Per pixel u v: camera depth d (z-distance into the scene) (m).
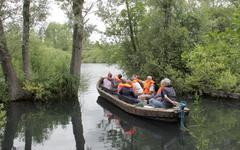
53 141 9.02
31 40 18.77
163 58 18.25
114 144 8.62
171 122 10.53
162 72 18.11
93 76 30.94
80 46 16.25
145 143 8.66
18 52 17.94
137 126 10.74
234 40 3.93
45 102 15.43
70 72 16.41
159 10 18.70
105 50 21.19
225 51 4.58
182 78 17.56
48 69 17.52
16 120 11.82
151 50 18.94
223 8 22.45
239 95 15.38
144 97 12.40
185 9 18.44
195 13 18.20
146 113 11.04
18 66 17.11
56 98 15.70
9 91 14.88
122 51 20.52
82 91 20.20
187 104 14.46
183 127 9.93
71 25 14.57
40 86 14.99
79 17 14.37
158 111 10.49
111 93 15.36
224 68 15.69
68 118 12.23
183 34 17.83
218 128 9.90
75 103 15.48
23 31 14.91
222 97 16.08
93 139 9.18
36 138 9.37
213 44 4.56
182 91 17.34
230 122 10.76
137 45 19.95
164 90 10.98
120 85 13.26
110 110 13.77
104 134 9.77
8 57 14.66
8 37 15.46
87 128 10.59
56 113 13.16
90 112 13.35
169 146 8.28
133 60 19.47
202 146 6.54
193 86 17.06
